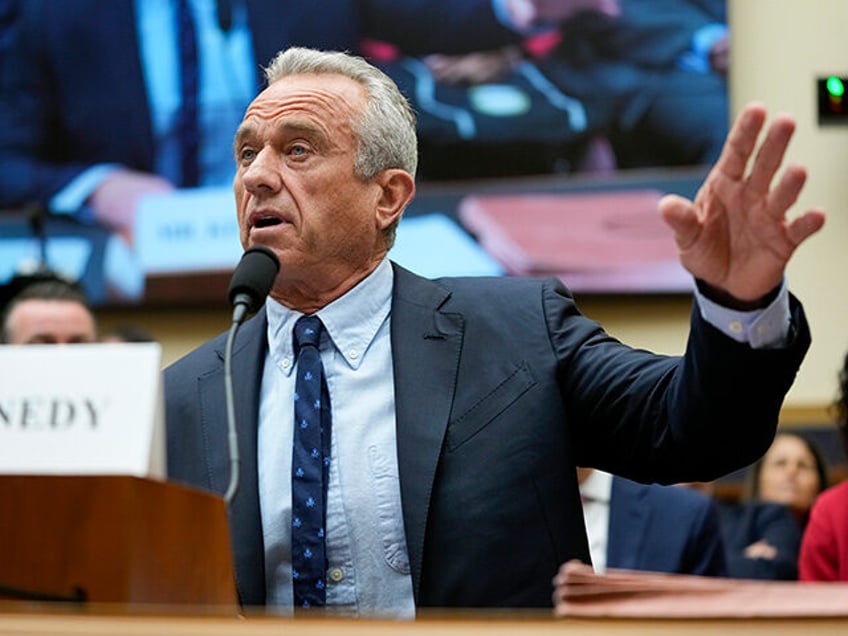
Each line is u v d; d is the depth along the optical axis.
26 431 3.13
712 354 3.64
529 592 4.04
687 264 3.53
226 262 10.49
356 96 4.57
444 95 10.30
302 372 4.35
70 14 10.74
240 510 4.21
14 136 10.81
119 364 3.16
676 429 3.88
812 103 10.18
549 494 4.13
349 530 4.14
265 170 4.44
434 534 4.08
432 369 4.30
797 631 2.54
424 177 10.27
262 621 2.58
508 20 10.29
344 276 4.46
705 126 10.07
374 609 4.10
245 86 10.52
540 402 4.21
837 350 9.95
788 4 10.27
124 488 3.03
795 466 8.88
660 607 2.67
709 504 7.25
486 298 4.46
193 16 10.61
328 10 10.42
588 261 10.07
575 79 10.20
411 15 10.36
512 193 10.18
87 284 10.60
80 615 2.63
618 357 4.24
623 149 10.12
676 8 10.16
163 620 2.60
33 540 3.05
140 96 10.65
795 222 3.42
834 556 6.90
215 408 4.41
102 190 10.66
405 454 4.16
